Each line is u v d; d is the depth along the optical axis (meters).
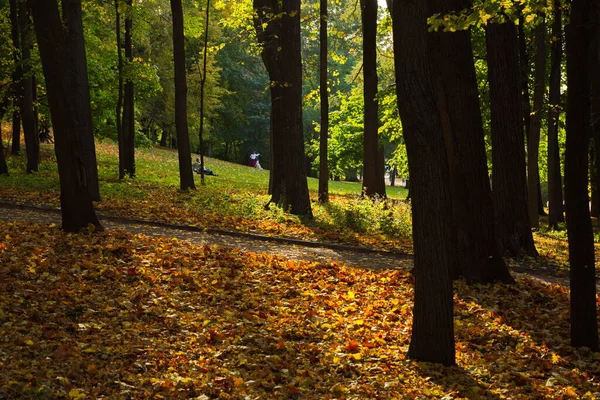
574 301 9.09
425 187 7.68
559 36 20.94
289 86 20.94
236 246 15.16
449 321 7.96
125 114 31.33
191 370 7.04
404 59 7.52
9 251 11.13
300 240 16.75
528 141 23.56
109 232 13.91
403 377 7.38
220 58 58.00
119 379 6.55
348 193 39.03
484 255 12.44
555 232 23.77
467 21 8.79
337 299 10.90
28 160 27.73
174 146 62.97
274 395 6.53
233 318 9.23
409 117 7.57
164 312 9.17
